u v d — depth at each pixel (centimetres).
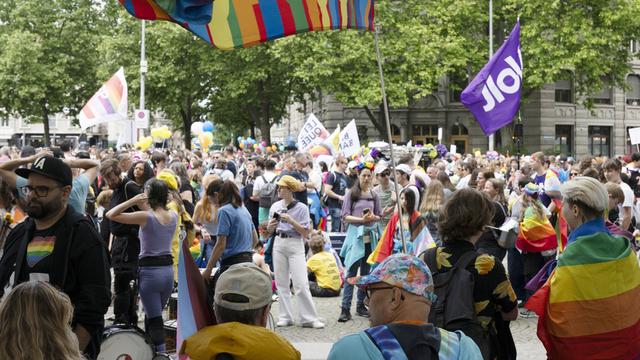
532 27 3756
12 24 4819
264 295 343
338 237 1433
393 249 878
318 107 5456
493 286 424
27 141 6975
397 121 4938
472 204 435
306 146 2327
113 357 660
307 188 1422
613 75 4138
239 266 353
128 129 2873
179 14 429
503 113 1178
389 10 3894
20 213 679
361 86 3784
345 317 1011
